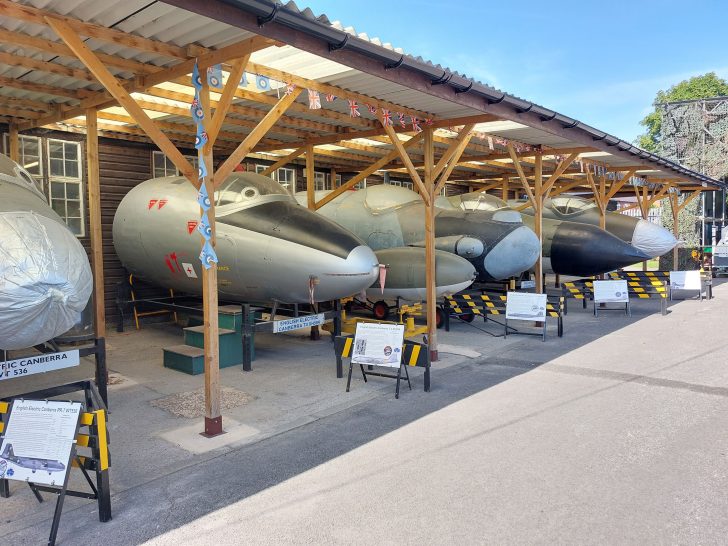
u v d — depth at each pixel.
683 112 30.59
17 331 3.80
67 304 3.91
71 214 9.41
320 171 13.79
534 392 5.84
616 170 13.28
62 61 5.22
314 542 3.03
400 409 5.38
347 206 11.07
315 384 6.34
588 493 3.53
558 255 12.84
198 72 4.51
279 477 3.88
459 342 8.73
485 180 17.42
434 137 9.37
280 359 7.65
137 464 4.14
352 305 10.72
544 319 8.79
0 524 3.28
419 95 6.17
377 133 8.02
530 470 3.89
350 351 6.32
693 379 6.27
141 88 5.37
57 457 3.11
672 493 3.50
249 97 6.30
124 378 6.67
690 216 26.19
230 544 3.03
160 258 8.30
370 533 3.10
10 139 7.89
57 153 9.17
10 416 3.29
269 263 7.18
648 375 6.48
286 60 5.07
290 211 7.64
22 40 4.40
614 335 9.13
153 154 10.45
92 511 3.44
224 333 7.20
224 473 3.96
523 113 6.95
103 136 9.55
